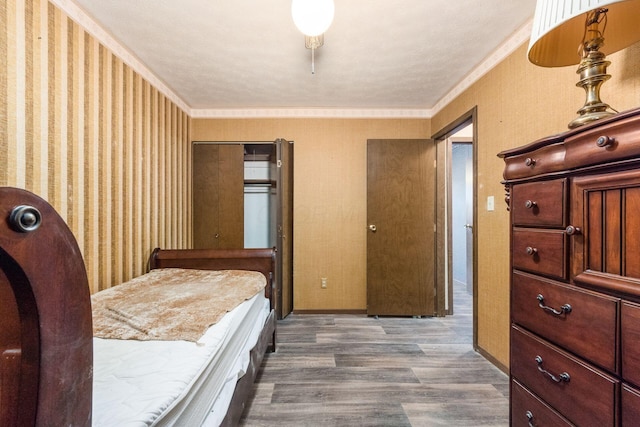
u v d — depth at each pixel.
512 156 1.09
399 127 3.33
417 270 3.20
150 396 0.76
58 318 0.44
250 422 1.52
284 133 3.33
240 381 1.36
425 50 2.11
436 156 3.26
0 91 1.28
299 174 3.34
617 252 0.70
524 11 1.70
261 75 2.50
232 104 3.21
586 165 0.76
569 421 0.82
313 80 2.60
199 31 1.90
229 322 1.25
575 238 0.81
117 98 2.03
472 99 2.41
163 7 1.67
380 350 2.37
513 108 1.93
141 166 2.33
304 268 3.35
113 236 2.01
